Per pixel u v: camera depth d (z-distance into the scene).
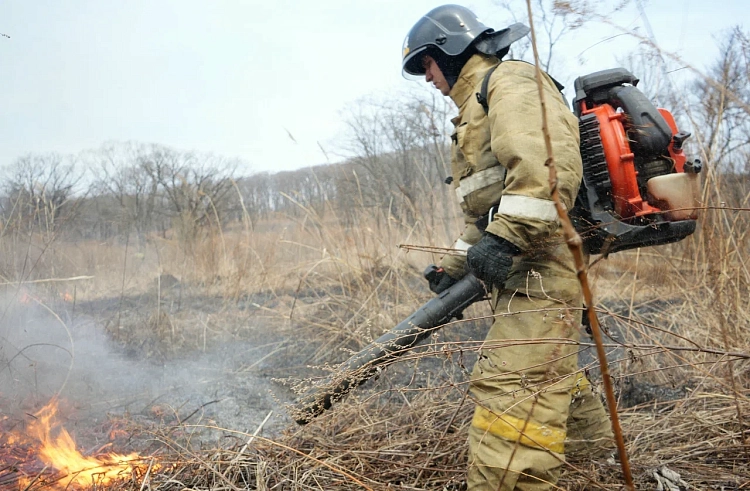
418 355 1.99
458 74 2.29
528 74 1.91
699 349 1.70
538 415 1.79
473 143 2.09
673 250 4.30
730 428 2.41
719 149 3.52
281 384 3.36
